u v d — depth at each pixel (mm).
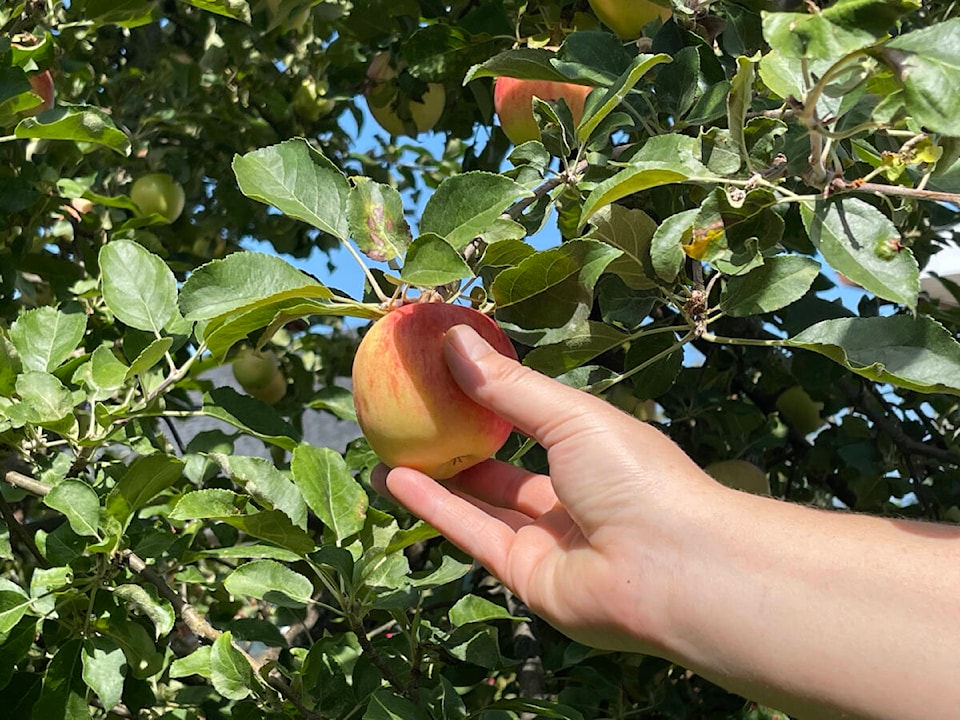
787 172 375
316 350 1079
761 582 319
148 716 553
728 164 377
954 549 308
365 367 366
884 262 320
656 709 700
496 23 659
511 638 738
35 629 469
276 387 964
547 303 364
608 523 350
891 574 305
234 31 966
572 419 353
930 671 289
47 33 605
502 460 473
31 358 537
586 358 395
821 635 305
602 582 349
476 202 343
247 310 332
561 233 435
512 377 353
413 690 454
